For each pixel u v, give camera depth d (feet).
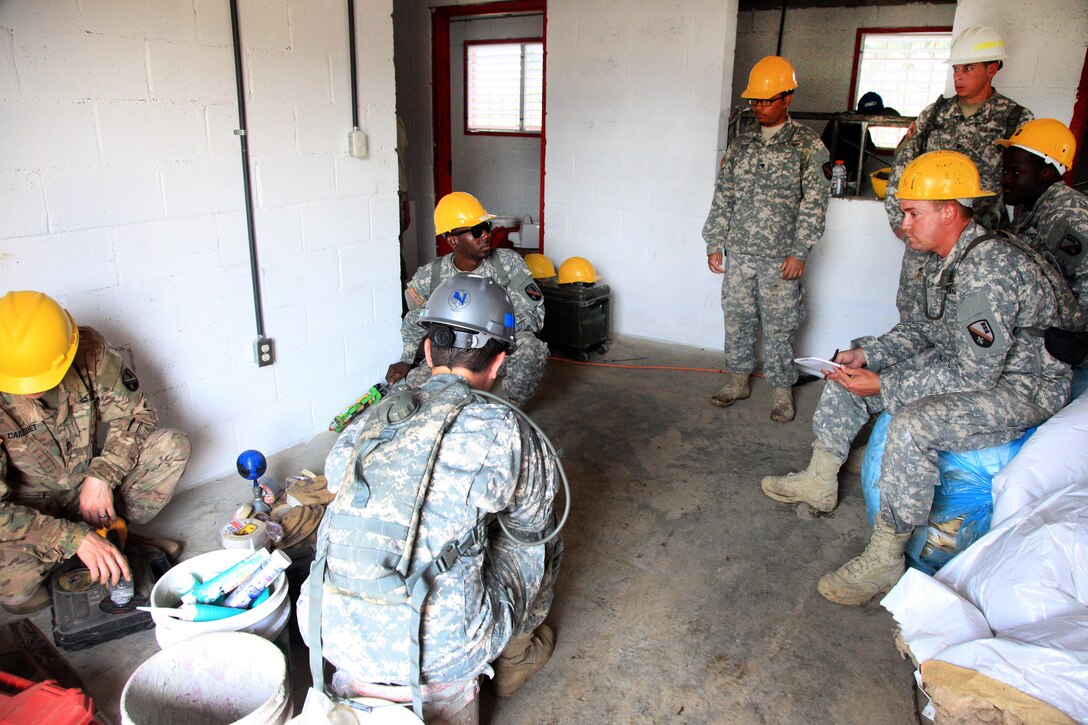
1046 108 12.85
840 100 27.55
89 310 8.68
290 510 8.79
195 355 9.89
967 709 5.37
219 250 9.86
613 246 17.42
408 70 21.04
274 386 11.02
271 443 11.18
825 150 12.09
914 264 12.18
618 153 16.70
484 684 6.82
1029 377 7.68
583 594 8.25
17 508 6.86
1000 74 13.07
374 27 11.16
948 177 7.50
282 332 10.93
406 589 4.93
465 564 5.22
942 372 8.04
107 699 6.44
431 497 5.09
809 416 13.20
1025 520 6.54
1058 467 7.12
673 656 7.34
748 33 28.22
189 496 9.91
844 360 9.57
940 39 25.85
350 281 11.78
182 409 9.91
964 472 8.12
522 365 12.15
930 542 8.49
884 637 7.68
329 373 11.83
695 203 16.05
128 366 8.82
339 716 5.04
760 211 12.51
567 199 17.72
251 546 7.93
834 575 8.37
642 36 15.65
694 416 13.14
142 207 8.92
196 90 9.17
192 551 8.62
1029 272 7.43
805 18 27.22
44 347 6.83
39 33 7.68
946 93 13.04
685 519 9.82
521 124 29.09
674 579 8.55
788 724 6.54
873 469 9.14
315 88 10.55
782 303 12.64
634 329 17.72
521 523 6.01
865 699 6.83
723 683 7.00
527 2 18.43
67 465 7.64
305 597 5.65
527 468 5.54
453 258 11.40
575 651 7.38
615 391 14.24
